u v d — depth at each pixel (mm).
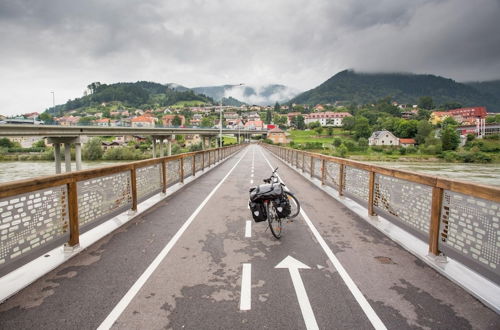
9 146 99750
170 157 9914
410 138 128750
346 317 2859
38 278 3615
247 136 167000
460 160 78500
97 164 68188
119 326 2715
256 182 12586
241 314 2896
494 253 3031
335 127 192625
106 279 3621
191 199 8766
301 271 3859
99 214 5230
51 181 3891
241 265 4047
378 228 5621
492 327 2721
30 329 2672
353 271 3863
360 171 6914
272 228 5004
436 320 2824
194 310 2965
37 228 3695
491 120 154000
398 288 3422
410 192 4680
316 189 10578
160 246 4773
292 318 2838
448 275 3645
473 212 3328
